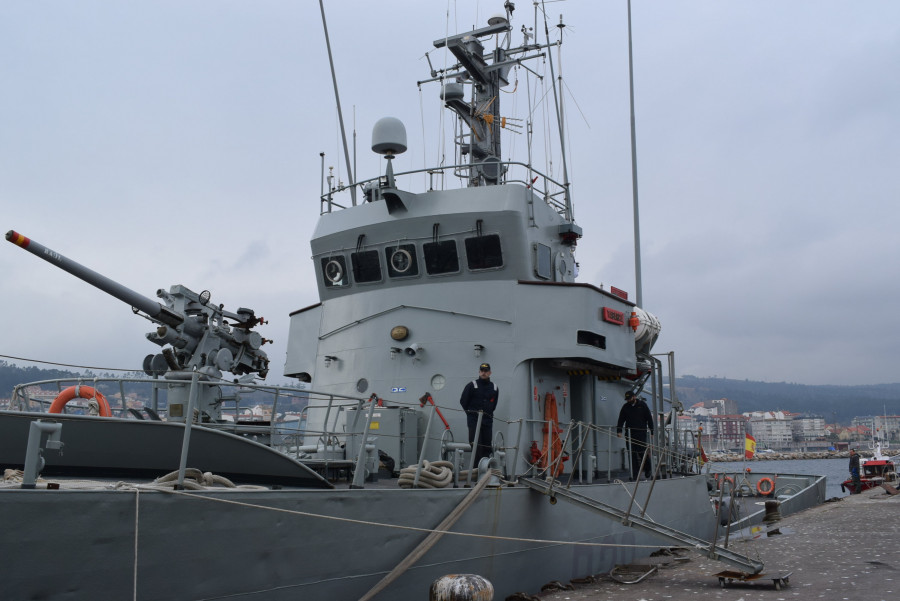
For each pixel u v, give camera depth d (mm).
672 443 17078
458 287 12305
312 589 7391
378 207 12898
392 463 10539
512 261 12109
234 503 6723
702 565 12125
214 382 7387
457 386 11875
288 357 13922
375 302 12859
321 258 13469
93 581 5883
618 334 13195
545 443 12156
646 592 9875
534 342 11828
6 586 5469
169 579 6312
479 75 15516
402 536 8305
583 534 11422
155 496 6219
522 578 10008
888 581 10062
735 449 194875
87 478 7480
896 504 22703
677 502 14680
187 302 10578
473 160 15438
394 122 12219
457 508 8945
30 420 7152
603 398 14656
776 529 16750
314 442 12016
